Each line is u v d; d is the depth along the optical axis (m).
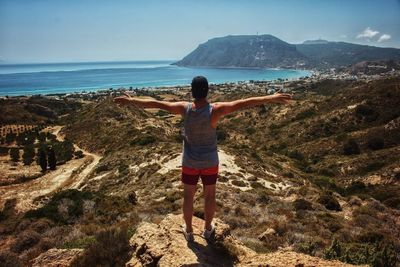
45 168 70.00
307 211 22.23
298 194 31.12
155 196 28.48
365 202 29.45
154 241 4.95
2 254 11.77
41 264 7.46
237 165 44.38
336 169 67.19
